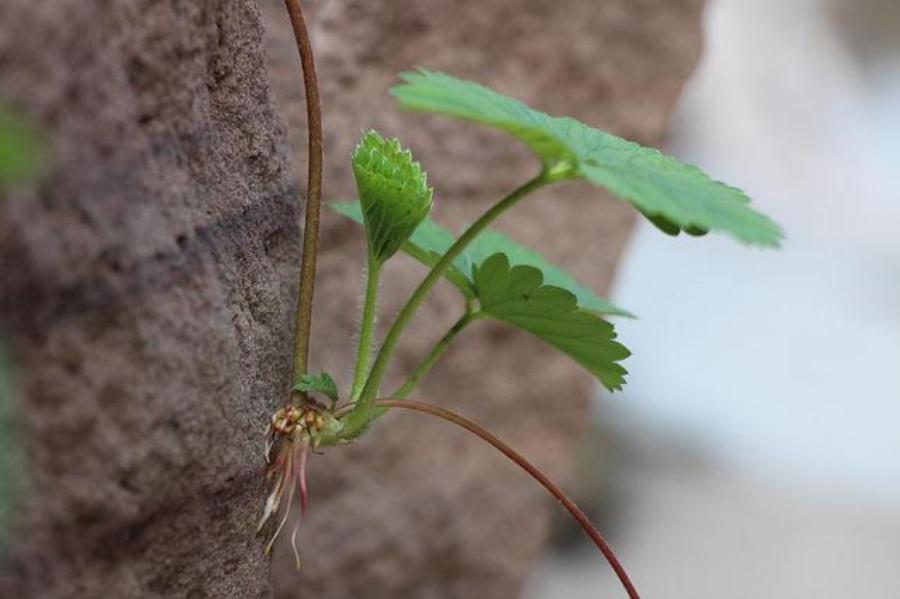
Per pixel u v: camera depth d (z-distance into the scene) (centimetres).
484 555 57
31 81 33
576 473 106
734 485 115
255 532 38
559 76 54
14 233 33
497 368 55
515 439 56
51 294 33
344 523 54
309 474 53
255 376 38
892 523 112
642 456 116
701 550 106
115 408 34
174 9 36
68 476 34
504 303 40
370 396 39
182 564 36
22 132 32
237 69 38
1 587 34
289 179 40
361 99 50
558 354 56
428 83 36
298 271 40
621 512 109
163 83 36
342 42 49
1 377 33
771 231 36
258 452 38
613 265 57
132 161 35
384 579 55
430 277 38
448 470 55
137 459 35
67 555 34
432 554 56
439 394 55
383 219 39
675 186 36
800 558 108
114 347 34
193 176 36
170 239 35
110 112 34
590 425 111
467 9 51
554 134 36
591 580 103
